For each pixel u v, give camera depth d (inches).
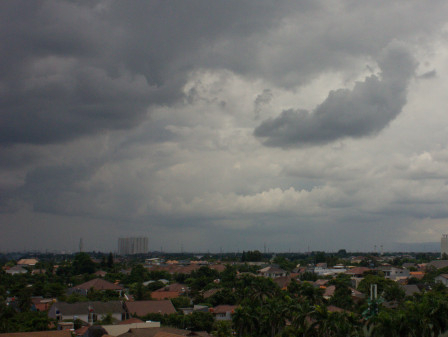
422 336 2751.0
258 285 4891.7
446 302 2800.2
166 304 5388.8
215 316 5191.9
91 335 3912.4
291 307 3555.6
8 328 3939.5
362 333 3026.6
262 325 3722.9
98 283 7076.8
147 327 3993.6
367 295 5467.5
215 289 6486.2
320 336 3169.3
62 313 4963.1
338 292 5482.3
